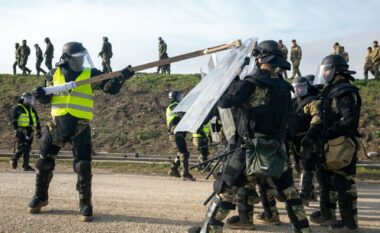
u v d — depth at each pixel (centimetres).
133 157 1595
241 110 419
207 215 437
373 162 1436
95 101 2114
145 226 545
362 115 1786
